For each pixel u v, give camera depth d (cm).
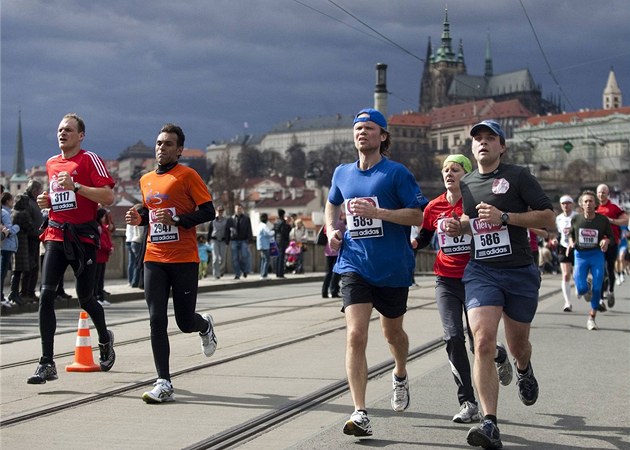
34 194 1786
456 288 800
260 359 1116
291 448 651
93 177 920
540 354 1205
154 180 854
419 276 4366
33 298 1844
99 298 1981
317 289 2722
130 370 1018
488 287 693
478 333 679
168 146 855
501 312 691
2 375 979
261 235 3103
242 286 2814
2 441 669
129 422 739
